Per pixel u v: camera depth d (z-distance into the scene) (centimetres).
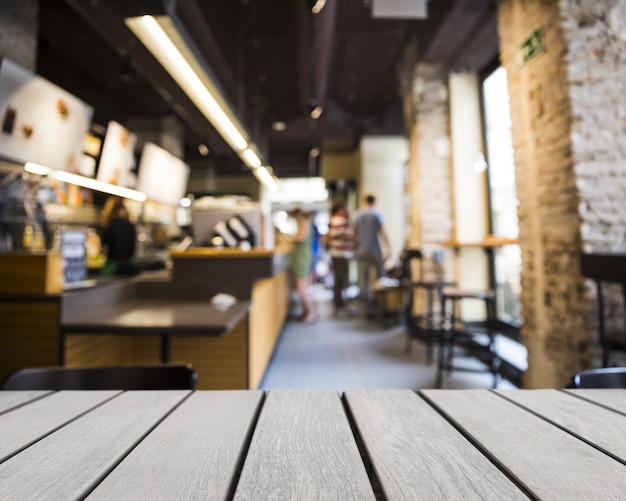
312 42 373
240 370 268
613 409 73
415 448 57
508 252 447
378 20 435
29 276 207
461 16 381
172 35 210
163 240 702
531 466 52
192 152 938
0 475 50
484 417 69
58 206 457
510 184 436
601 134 224
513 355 364
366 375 329
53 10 397
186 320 209
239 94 526
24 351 203
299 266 551
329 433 62
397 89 638
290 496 45
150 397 80
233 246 353
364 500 44
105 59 504
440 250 466
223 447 57
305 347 425
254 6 421
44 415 70
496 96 460
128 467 51
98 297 243
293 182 1442
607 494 45
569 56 226
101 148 388
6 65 270
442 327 320
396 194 797
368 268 570
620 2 228
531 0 263
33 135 301
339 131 756
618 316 217
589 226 221
